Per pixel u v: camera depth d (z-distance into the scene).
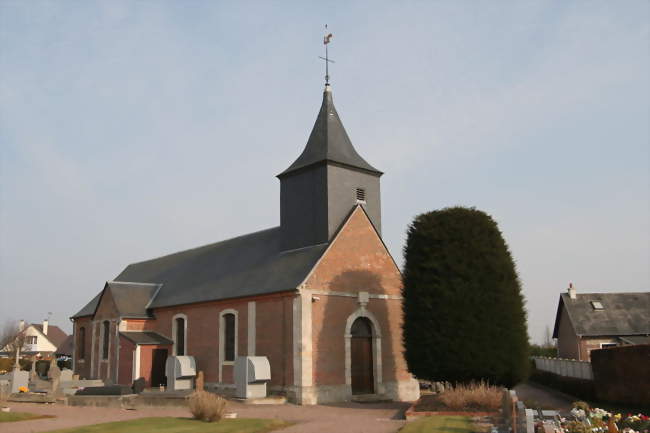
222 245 35.16
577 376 27.53
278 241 29.84
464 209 22.84
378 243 28.09
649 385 19.72
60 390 24.98
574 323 41.59
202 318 29.09
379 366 26.66
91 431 15.06
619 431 14.02
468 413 18.02
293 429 16.23
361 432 15.56
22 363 47.50
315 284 24.66
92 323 35.34
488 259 21.94
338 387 24.61
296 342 23.83
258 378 23.73
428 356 21.67
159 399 22.22
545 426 12.96
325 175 27.00
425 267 22.48
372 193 28.77
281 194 29.25
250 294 26.09
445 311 21.62
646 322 41.12
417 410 18.73
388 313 27.67
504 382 21.55
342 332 25.44
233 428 15.67
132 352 30.22
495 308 21.47
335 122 29.08
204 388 27.77
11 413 19.28
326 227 26.45
